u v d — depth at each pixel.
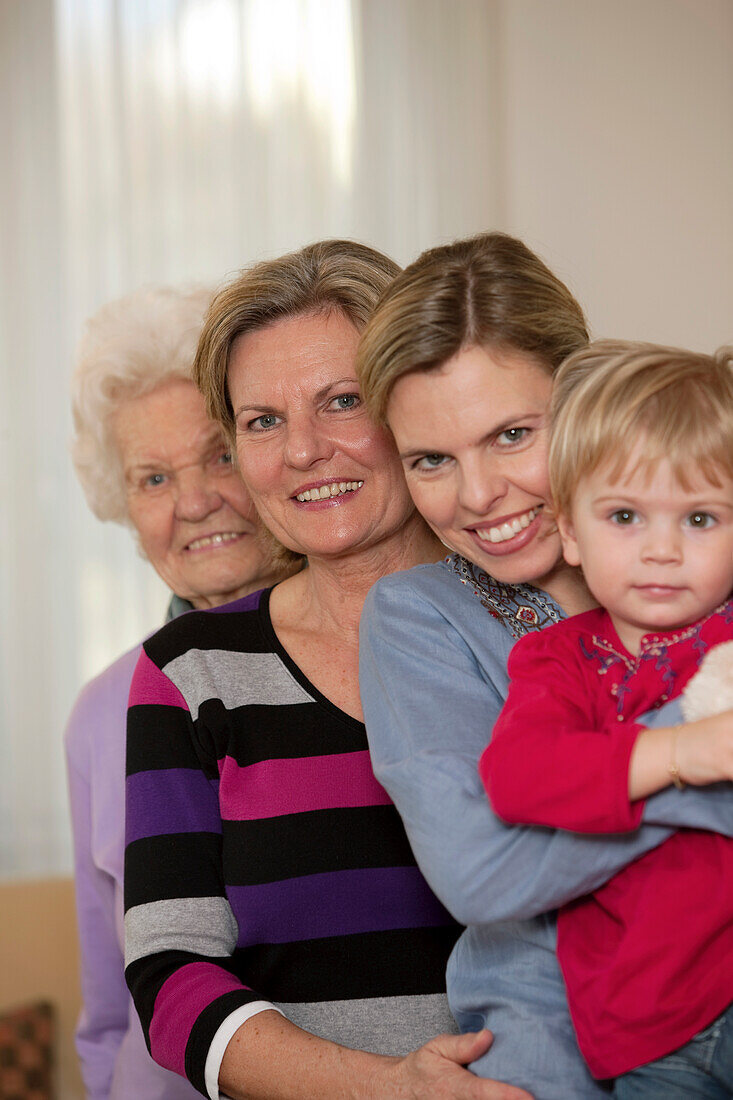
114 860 1.80
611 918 1.11
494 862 1.10
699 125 4.16
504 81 4.20
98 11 4.06
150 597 4.00
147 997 1.39
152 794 1.48
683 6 4.16
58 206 4.02
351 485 1.48
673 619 1.10
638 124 4.18
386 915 1.42
